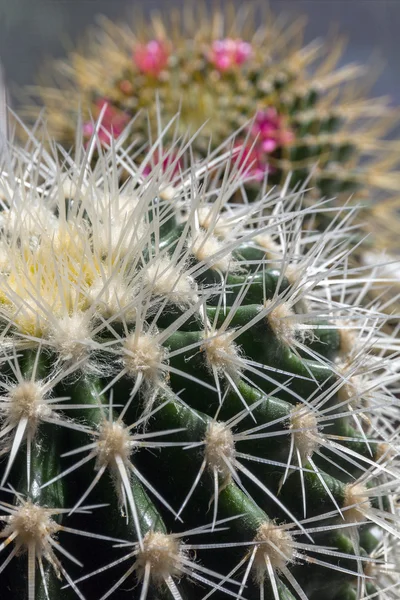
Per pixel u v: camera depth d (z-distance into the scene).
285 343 0.16
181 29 0.45
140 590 0.14
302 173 0.25
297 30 0.42
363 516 0.16
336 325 0.18
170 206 0.17
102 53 0.32
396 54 0.48
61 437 0.14
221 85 0.27
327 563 0.15
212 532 0.14
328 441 0.16
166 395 0.14
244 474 0.15
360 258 0.26
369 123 0.35
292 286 0.16
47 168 0.20
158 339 0.14
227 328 0.15
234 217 0.18
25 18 0.42
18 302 0.15
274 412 0.15
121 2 0.46
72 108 0.28
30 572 0.13
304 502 0.15
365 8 0.47
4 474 0.14
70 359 0.14
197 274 0.16
